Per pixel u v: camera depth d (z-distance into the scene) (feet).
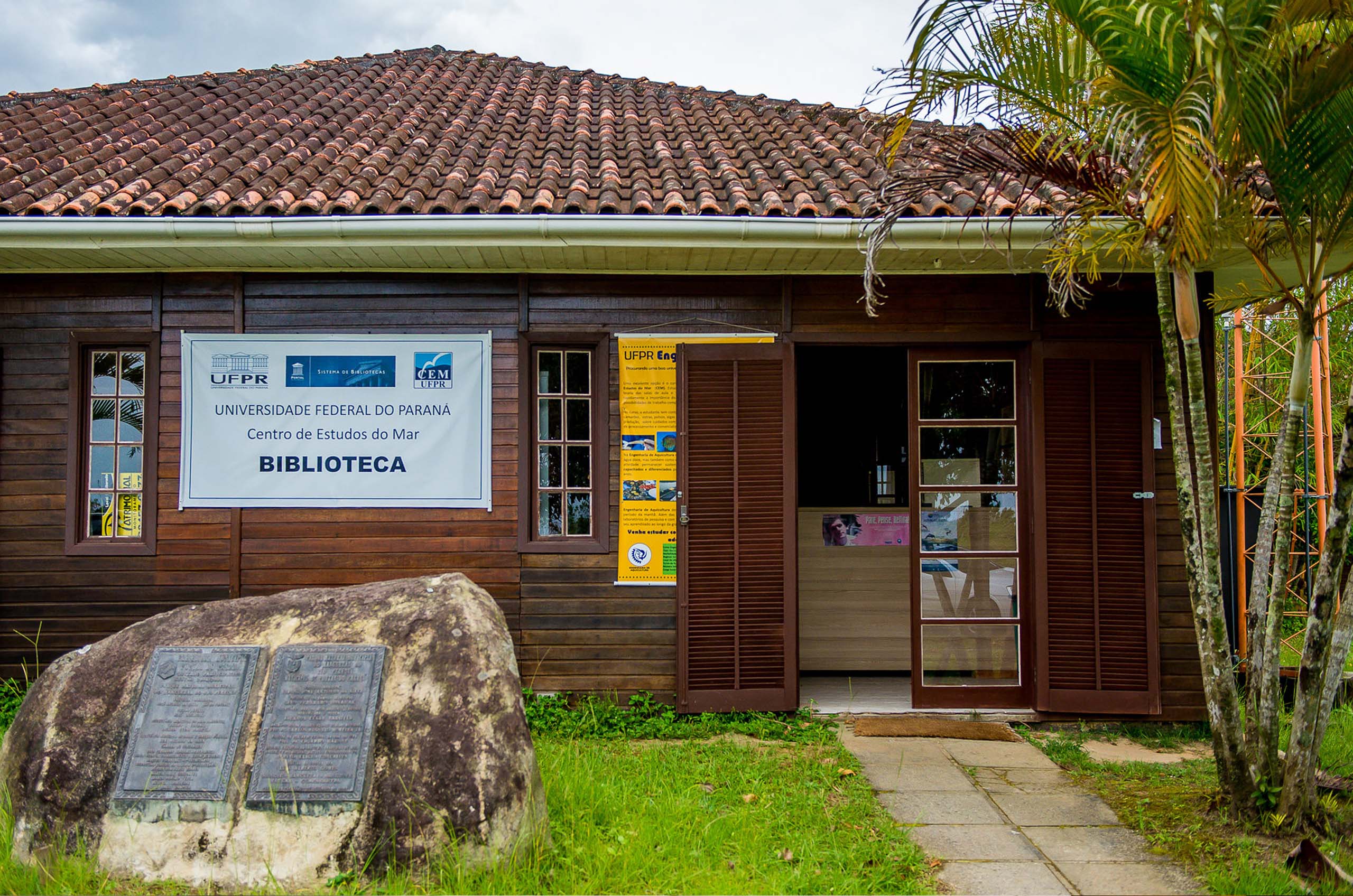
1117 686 18.57
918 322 19.19
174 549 18.84
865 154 21.25
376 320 19.12
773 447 19.06
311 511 18.94
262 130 22.88
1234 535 24.06
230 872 10.81
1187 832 12.71
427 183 18.43
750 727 17.99
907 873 11.53
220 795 11.18
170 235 16.78
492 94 28.02
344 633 12.24
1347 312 41.86
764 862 11.58
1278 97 11.19
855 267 18.62
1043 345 18.86
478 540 18.97
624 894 10.67
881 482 26.13
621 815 12.53
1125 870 11.73
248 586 18.84
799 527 22.57
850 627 22.43
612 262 18.44
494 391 19.12
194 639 12.38
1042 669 18.61
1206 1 10.28
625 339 19.11
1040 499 18.75
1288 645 28.17
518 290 19.12
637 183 18.70
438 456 18.99
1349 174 11.55
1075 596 18.70
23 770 11.52
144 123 23.26
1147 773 15.64
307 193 17.97
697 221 16.75
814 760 15.84
